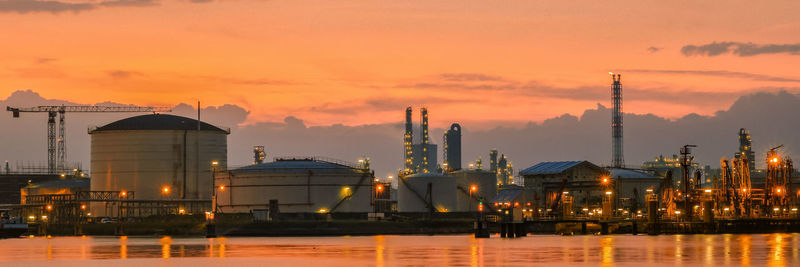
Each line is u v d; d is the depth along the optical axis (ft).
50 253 484.74
